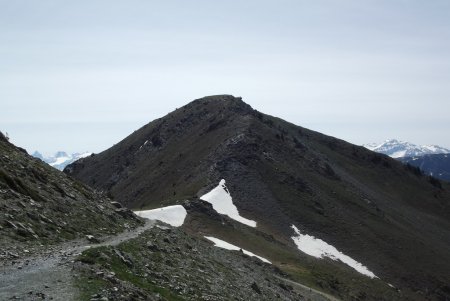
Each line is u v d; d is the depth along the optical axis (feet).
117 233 171.01
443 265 514.68
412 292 436.76
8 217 127.24
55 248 121.39
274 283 243.40
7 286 84.79
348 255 463.42
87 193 217.77
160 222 259.80
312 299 257.34
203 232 364.58
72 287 88.38
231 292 156.76
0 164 167.84
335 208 570.87
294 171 630.33
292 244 437.99
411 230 646.74
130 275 114.52
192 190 529.04
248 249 355.97
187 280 140.67
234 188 519.19
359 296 341.21
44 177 187.93
